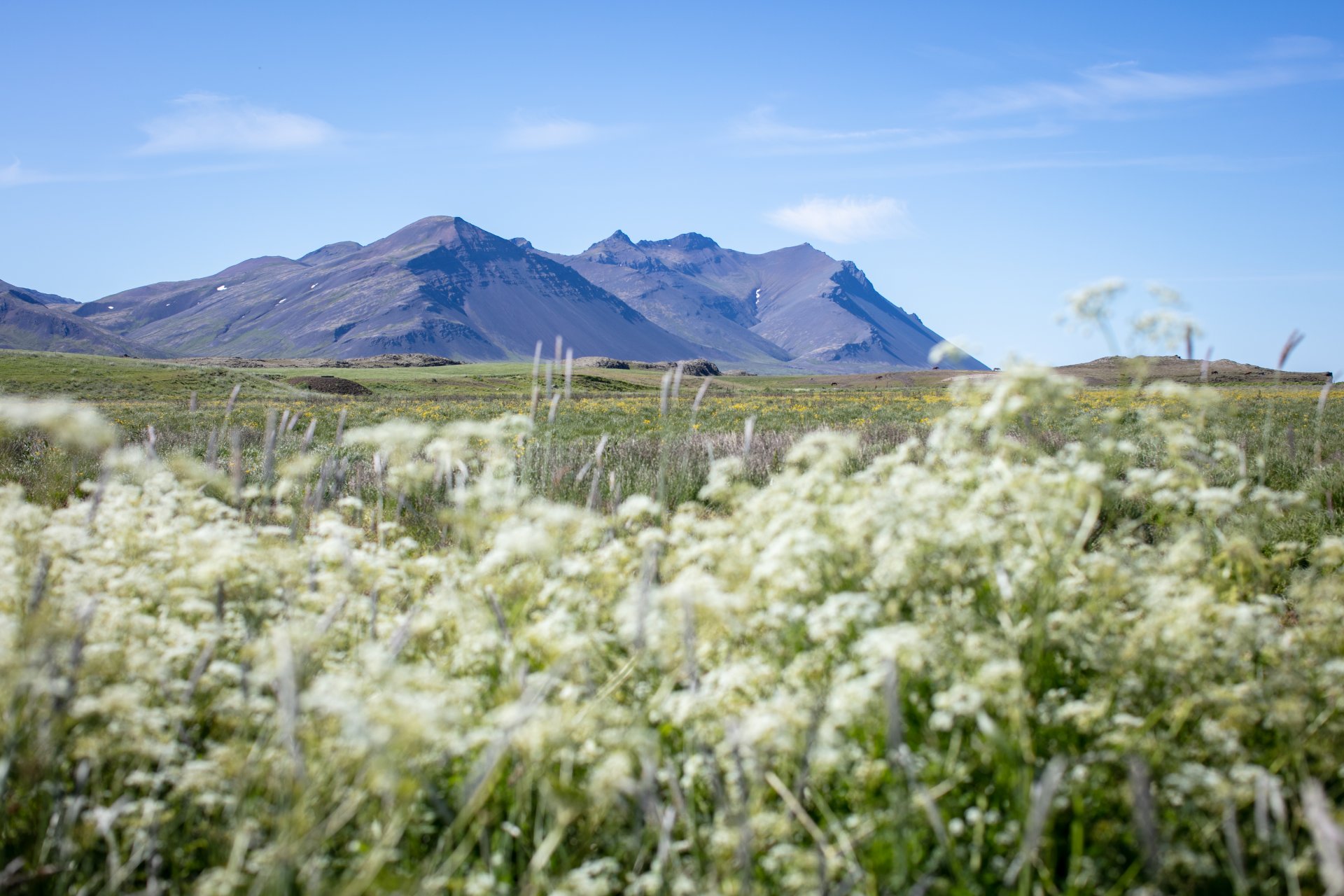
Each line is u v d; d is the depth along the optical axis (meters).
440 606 3.35
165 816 2.47
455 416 34.34
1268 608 3.54
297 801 2.32
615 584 3.56
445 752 2.68
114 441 4.05
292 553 4.15
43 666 2.33
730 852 2.31
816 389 80.75
